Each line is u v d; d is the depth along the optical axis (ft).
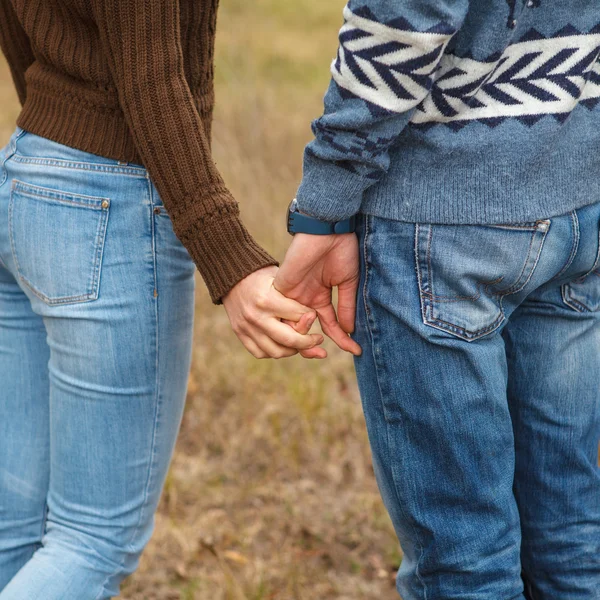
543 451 4.86
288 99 17.95
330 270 4.47
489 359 4.36
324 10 29.71
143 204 4.46
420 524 4.54
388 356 4.40
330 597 6.86
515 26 3.82
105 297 4.47
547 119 4.00
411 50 3.68
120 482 4.77
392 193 4.22
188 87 4.30
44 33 4.33
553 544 4.93
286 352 4.62
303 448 8.70
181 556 7.25
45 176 4.41
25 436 5.12
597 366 4.84
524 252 4.20
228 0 26.94
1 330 5.10
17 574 4.72
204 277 4.45
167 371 4.76
